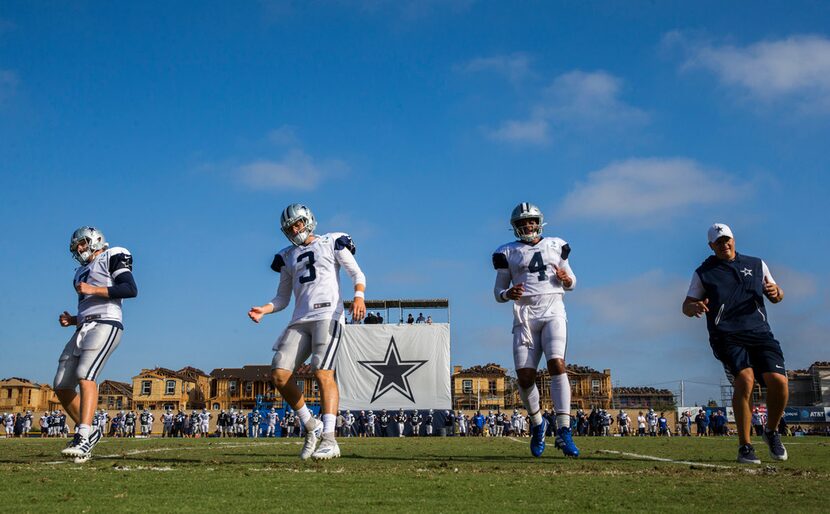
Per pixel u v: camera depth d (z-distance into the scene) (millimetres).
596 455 10859
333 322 9352
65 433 45438
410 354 40219
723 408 52719
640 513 4805
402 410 39781
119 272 9516
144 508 4879
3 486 5961
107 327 9438
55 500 5227
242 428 44562
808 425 50469
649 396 78125
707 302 9789
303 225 9492
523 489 5938
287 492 5652
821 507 5094
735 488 6090
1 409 77250
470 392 72938
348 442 18094
